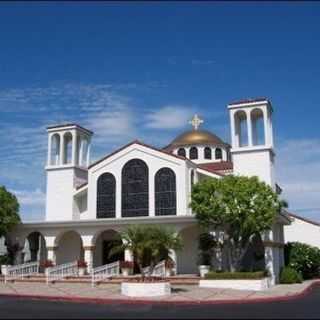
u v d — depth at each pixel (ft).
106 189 139.13
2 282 117.39
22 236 132.87
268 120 132.57
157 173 134.41
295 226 179.32
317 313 61.16
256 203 107.14
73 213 144.87
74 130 151.02
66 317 56.59
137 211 134.21
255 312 62.54
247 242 111.24
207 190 110.73
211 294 89.40
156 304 76.07
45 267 122.52
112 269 116.47
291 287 109.91
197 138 181.47
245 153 131.13
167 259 100.17
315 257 147.23
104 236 137.18
